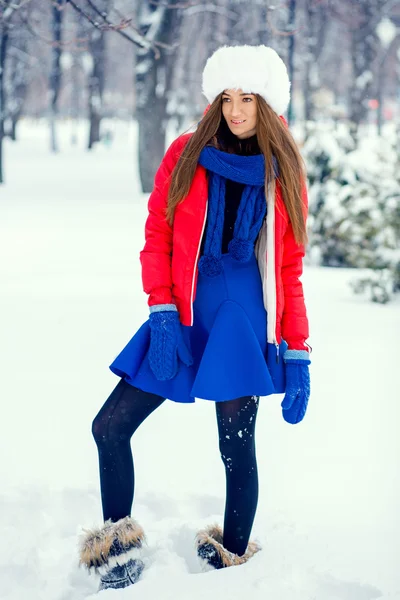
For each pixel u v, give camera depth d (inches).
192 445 211.3
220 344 141.9
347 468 197.8
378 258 424.5
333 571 147.1
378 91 1930.4
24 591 143.4
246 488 147.9
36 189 1091.3
